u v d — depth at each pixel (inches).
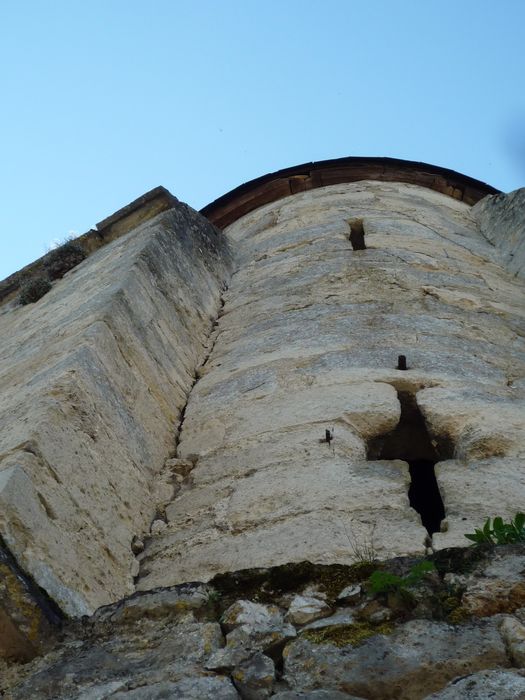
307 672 180.9
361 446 306.0
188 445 327.6
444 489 275.3
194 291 454.3
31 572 218.1
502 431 301.1
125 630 206.4
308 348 382.3
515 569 193.8
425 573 196.1
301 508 271.0
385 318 406.6
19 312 483.8
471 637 179.9
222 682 182.2
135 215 543.5
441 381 342.6
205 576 251.9
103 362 316.8
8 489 229.5
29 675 196.7
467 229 579.8
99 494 265.6
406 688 173.3
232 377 372.8
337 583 203.6
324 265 488.7
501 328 412.5
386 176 689.6
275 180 693.3
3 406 294.7
